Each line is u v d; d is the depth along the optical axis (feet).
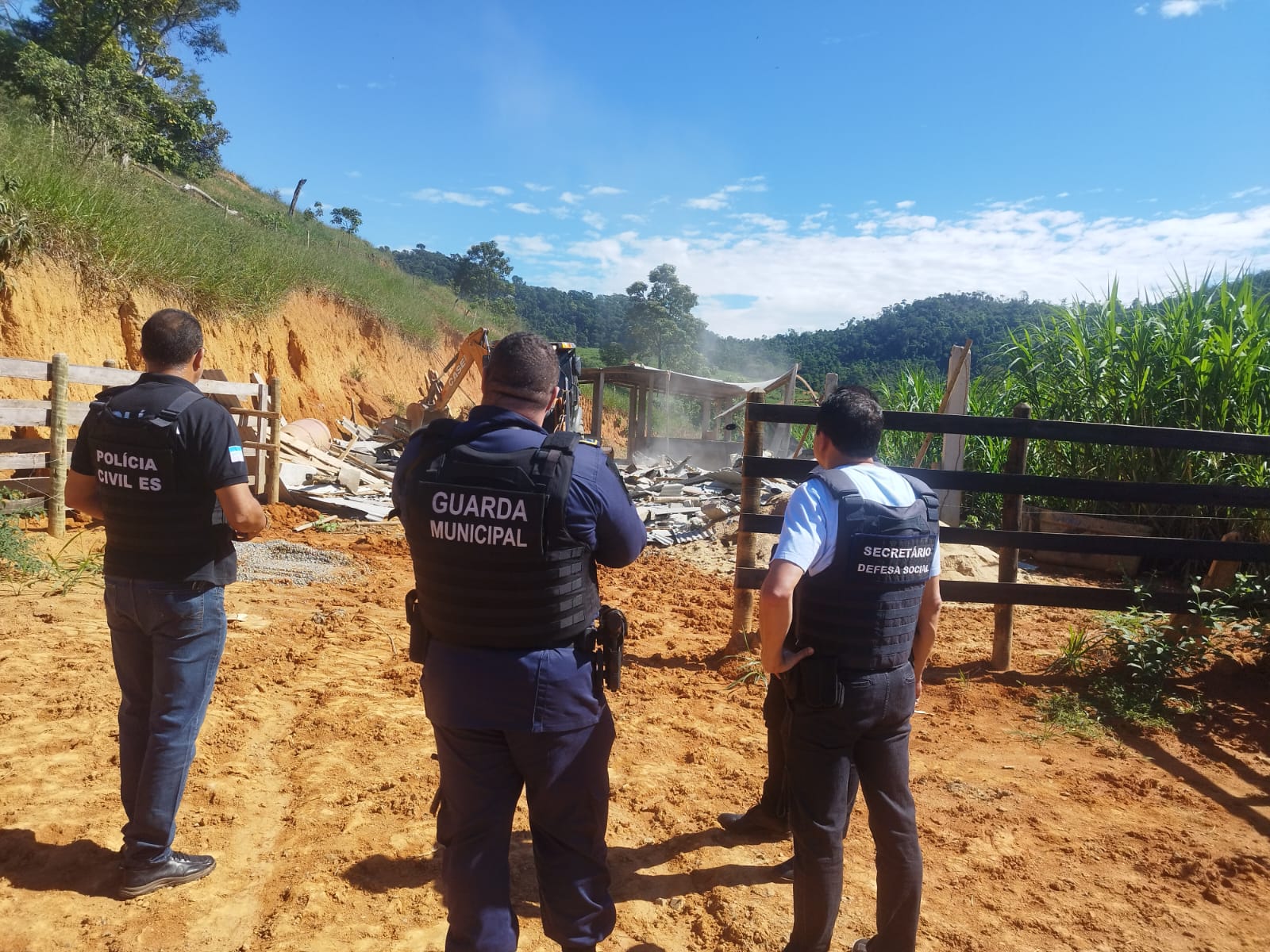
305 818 11.27
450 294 141.28
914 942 8.27
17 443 28.14
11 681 14.78
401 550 30.17
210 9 114.32
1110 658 19.02
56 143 48.08
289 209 128.77
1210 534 27.68
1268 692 17.29
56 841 10.21
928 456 43.19
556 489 6.71
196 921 9.04
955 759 14.14
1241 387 27.37
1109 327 32.53
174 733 9.27
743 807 12.19
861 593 7.89
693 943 9.23
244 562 25.89
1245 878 10.73
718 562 30.45
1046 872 10.76
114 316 39.73
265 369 53.52
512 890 9.98
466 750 7.09
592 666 7.30
